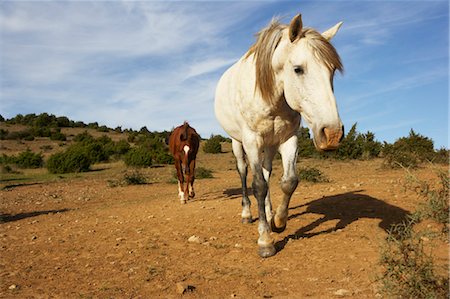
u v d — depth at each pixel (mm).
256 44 3924
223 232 5098
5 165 24688
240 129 4418
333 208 5746
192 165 8289
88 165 22375
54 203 9891
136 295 3115
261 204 4043
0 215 8109
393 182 7969
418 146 15836
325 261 3605
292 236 4539
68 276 3701
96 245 4855
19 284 3496
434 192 3008
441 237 2973
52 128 68438
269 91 3648
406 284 2506
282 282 3221
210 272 3580
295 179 3951
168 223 5961
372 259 3514
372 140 20344
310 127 3260
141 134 67188
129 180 13797
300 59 3242
